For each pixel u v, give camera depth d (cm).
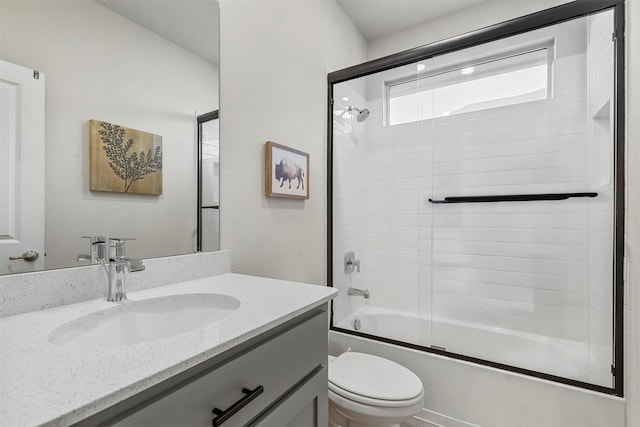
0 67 73
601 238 166
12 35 75
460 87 223
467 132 222
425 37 255
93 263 90
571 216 193
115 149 95
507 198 210
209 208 124
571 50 191
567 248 195
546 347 187
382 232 249
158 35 107
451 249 228
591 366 160
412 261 240
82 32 88
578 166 191
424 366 174
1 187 73
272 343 73
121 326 82
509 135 210
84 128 88
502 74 210
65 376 46
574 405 141
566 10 152
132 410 47
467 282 224
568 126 193
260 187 150
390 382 134
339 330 205
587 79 186
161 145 108
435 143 232
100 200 92
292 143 174
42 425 36
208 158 124
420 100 235
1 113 73
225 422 61
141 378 46
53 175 82
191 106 118
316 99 198
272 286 104
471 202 222
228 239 132
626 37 140
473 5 237
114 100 95
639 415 122
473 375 162
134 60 100
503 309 213
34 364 50
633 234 131
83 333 74
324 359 93
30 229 78
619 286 142
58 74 83
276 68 162
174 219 112
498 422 155
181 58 114
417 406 127
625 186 142
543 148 201
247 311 76
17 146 76
